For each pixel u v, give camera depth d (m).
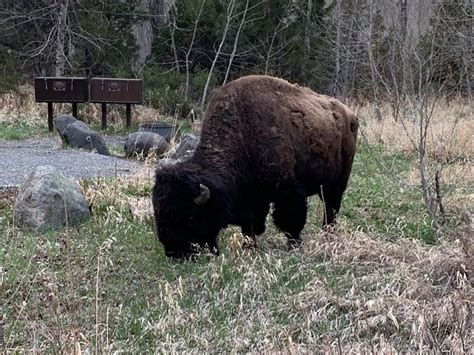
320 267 6.04
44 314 5.11
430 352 4.44
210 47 23.31
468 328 4.73
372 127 15.50
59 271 6.06
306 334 4.86
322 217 8.28
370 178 11.16
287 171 6.72
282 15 23.50
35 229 7.25
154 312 5.27
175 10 23.09
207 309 5.29
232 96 6.68
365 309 5.11
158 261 6.38
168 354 4.53
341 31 22.97
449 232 7.35
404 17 11.99
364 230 7.98
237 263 6.05
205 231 6.07
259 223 6.94
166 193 5.88
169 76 21.20
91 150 13.31
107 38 21.95
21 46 23.12
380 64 17.25
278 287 5.66
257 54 23.09
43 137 15.79
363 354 4.38
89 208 7.88
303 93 7.41
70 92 16.56
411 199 9.57
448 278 5.60
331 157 7.44
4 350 4.31
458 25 15.39
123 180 9.30
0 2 22.69
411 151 13.55
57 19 21.78
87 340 4.53
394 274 5.72
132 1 23.14
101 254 6.09
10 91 20.39
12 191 8.79
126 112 18.16
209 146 6.49
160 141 12.44
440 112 14.03
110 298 5.57
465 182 10.03
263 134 6.61
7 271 5.91
